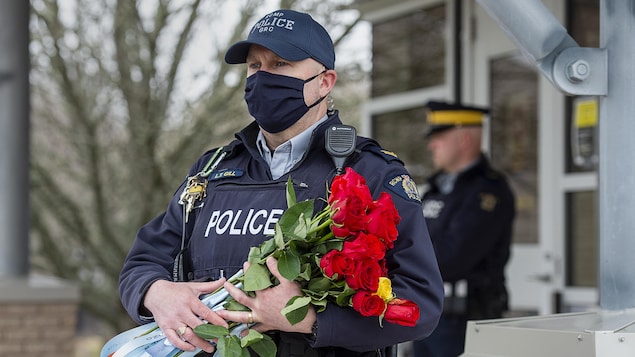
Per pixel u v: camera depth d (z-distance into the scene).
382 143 8.12
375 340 2.46
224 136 11.70
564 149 6.57
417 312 2.37
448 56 7.43
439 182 5.52
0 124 8.41
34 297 8.05
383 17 8.09
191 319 2.47
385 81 8.12
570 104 6.55
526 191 6.88
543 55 2.99
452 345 5.27
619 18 2.99
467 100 7.30
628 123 2.97
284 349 2.51
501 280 5.32
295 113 2.66
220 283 2.53
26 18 8.45
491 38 7.16
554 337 2.66
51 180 12.61
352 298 2.37
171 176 11.77
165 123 11.80
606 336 2.58
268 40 2.62
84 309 13.11
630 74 2.98
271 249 2.42
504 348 2.77
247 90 2.69
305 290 2.40
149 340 2.57
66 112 12.19
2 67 8.38
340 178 2.39
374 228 2.34
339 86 10.85
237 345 2.42
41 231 12.91
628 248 2.96
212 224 2.68
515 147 6.96
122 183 12.55
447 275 5.23
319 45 2.68
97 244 12.92
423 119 7.71
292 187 2.46
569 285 6.56
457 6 7.39
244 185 2.69
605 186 3.01
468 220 5.19
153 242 2.83
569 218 6.55
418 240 2.54
